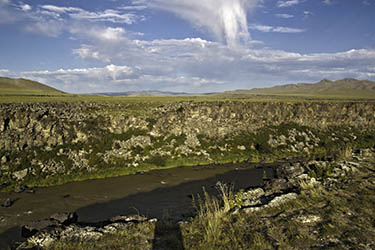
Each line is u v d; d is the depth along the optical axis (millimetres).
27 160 33000
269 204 11867
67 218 16875
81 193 28516
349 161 17578
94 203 25625
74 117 42781
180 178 34688
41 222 16062
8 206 24453
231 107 58656
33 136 35688
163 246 9070
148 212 22750
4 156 31938
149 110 53406
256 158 46656
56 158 35000
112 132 43625
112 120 45188
